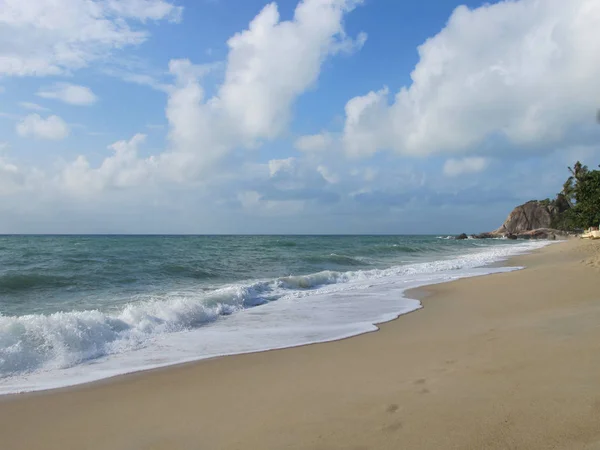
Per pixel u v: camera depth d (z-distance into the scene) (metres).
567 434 3.12
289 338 7.87
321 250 37.16
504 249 42.25
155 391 5.05
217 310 10.36
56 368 6.04
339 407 4.11
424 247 43.62
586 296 10.39
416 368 5.31
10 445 3.67
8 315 9.59
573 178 76.25
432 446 3.15
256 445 3.41
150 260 23.55
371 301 12.01
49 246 40.81
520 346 5.81
